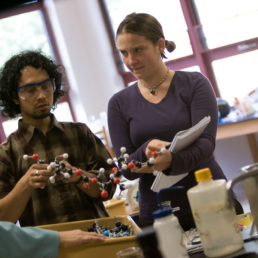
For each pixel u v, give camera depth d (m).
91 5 6.80
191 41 6.51
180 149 1.77
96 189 1.90
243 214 1.82
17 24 6.60
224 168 6.25
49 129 1.97
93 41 6.78
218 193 1.43
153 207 1.98
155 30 1.99
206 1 6.38
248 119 5.21
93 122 6.48
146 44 1.95
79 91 6.69
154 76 2.03
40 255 1.54
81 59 6.71
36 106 1.88
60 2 6.61
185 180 1.94
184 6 6.47
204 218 1.43
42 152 1.95
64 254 1.57
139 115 2.04
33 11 6.64
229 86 6.44
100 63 6.80
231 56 6.37
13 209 1.78
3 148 1.95
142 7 6.72
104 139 6.27
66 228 1.77
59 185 1.91
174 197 1.94
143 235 1.12
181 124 1.98
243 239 1.54
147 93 2.06
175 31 6.56
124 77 7.00
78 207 1.92
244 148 6.15
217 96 6.51
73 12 6.70
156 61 2.00
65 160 1.92
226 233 1.43
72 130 2.00
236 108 5.59
